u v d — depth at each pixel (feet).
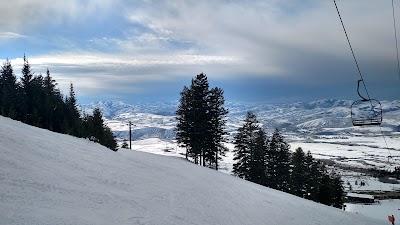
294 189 178.40
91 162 65.51
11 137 62.28
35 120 135.03
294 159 185.78
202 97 160.25
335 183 176.55
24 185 38.01
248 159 169.07
